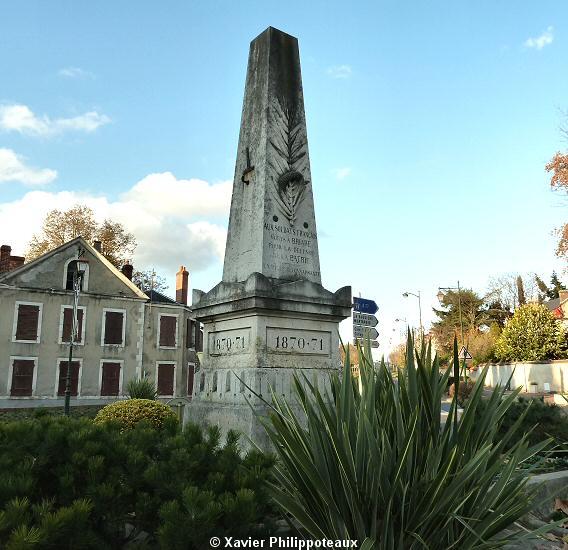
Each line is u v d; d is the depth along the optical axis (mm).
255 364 6949
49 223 43531
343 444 3174
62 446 3531
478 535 2852
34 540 2475
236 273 8141
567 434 7355
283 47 8820
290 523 3566
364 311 10906
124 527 3670
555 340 39531
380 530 3113
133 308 36156
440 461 3268
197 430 4125
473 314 58781
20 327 32719
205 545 3025
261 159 8141
